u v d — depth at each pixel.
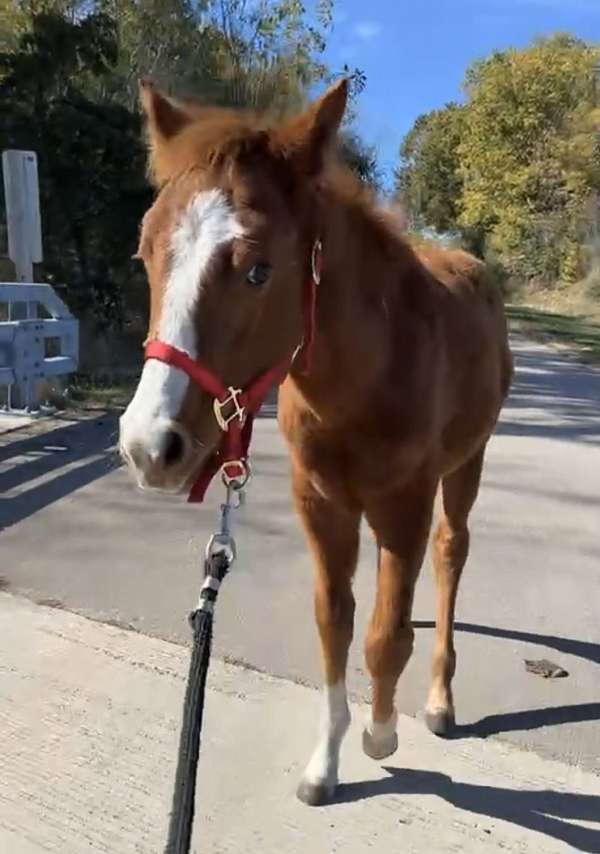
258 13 18.50
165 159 2.32
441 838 2.83
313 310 2.40
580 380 14.11
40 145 11.91
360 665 3.94
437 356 2.96
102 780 3.06
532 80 43.94
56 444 7.70
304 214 2.31
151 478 2.04
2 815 2.87
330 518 2.99
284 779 3.10
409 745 3.34
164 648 3.98
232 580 4.85
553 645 4.23
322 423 2.73
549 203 44.09
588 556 5.49
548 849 2.79
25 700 3.53
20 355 8.30
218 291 2.08
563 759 3.28
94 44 12.62
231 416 2.20
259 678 3.75
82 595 4.54
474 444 3.68
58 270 12.41
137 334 13.55
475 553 5.48
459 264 3.90
